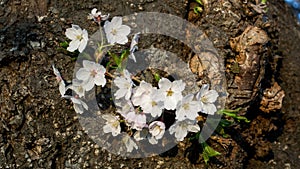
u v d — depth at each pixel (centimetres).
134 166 68
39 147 66
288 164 80
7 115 66
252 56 69
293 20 94
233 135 72
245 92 69
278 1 90
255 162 78
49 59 68
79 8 71
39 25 69
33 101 66
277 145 81
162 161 68
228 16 71
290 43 88
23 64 67
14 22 69
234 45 70
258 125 76
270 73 78
